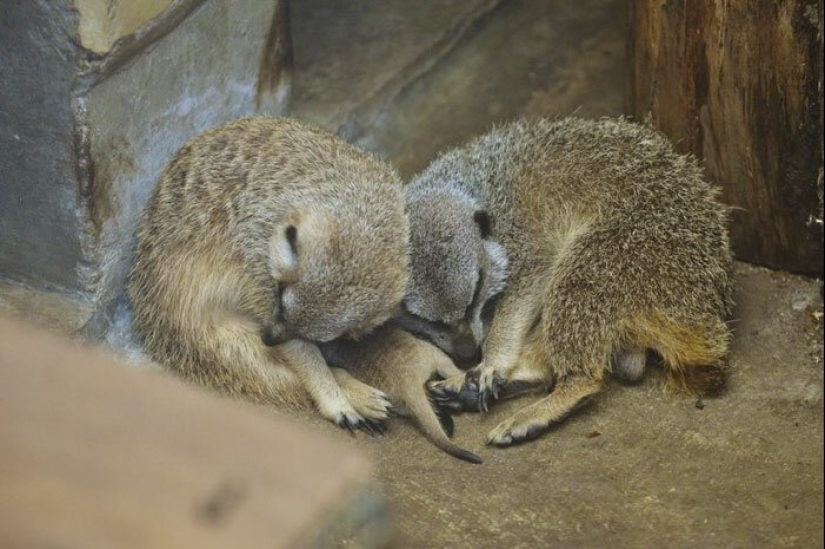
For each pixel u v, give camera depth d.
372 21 7.10
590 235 5.04
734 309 5.33
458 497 4.28
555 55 7.05
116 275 5.03
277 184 4.94
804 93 5.06
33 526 1.14
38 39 4.40
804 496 4.20
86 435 1.20
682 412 4.76
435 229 5.06
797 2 4.91
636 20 5.73
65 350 1.26
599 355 4.79
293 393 4.90
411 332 5.09
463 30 7.08
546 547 4.00
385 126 6.54
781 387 4.86
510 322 5.15
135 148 4.93
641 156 5.34
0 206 4.83
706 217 5.11
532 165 5.48
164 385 1.27
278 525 1.16
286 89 6.05
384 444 4.68
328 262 4.59
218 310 5.00
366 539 1.77
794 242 5.44
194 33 5.11
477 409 4.93
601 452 4.56
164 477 1.18
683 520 4.12
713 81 5.35
